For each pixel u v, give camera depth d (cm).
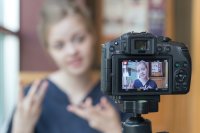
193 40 125
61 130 156
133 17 170
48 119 156
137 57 73
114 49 73
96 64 163
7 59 171
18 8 171
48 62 166
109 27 169
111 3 169
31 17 171
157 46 74
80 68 160
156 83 73
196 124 126
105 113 151
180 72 74
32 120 154
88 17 163
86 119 155
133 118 74
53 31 163
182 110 129
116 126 149
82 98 158
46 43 166
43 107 157
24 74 163
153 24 169
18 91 158
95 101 157
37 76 162
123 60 73
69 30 161
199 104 124
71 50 161
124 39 73
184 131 128
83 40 162
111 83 73
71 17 161
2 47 169
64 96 158
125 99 73
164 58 74
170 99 129
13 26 172
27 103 155
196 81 120
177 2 163
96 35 165
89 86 158
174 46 74
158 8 169
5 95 167
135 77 73
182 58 74
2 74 170
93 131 153
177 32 162
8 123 155
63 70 161
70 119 156
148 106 73
